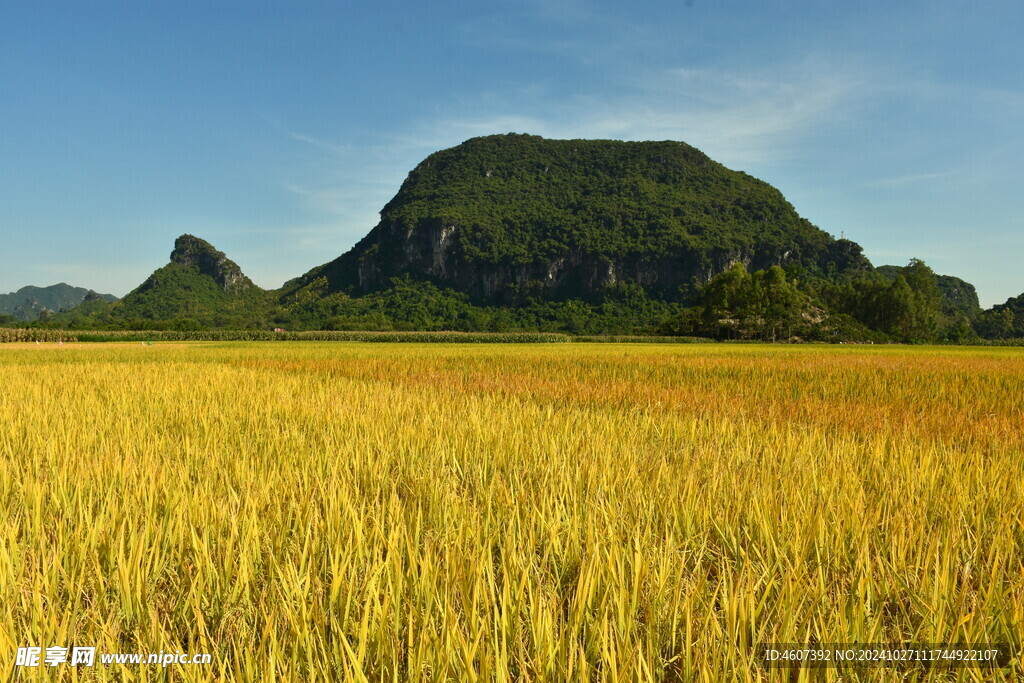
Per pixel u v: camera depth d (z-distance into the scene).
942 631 2.27
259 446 5.79
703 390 12.02
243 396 9.41
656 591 2.51
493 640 2.19
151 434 6.13
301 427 6.83
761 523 3.29
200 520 3.38
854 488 4.04
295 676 2.04
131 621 2.53
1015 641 2.34
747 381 14.37
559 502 3.64
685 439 6.26
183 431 6.38
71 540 3.10
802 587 2.56
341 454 5.15
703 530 3.34
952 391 11.86
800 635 2.30
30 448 5.48
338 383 12.47
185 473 4.32
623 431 6.41
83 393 9.87
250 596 2.64
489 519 3.38
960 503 3.81
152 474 4.14
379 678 2.13
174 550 3.00
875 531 3.29
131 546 2.87
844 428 7.18
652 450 5.56
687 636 2.13
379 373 16.25
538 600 2.31
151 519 3.32
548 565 2.91
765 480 4.25
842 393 11.79
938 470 4.68
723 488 4.07
